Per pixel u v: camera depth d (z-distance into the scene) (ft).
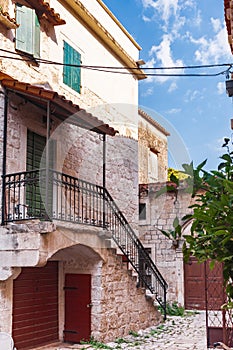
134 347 25.32
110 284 27.30
